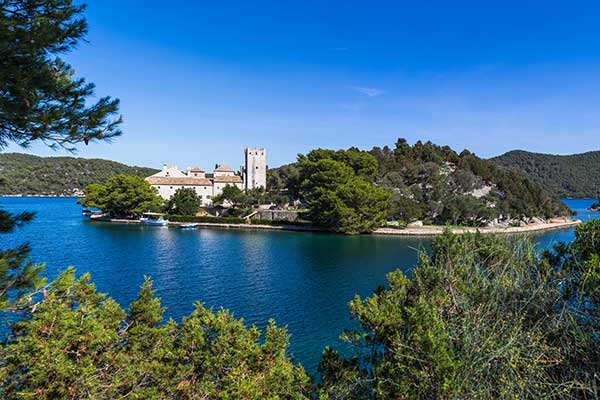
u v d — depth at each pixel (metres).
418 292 9.95
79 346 9.42
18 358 8.39
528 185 115.38
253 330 11.32
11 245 56.06
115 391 9.45
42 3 7.25
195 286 35.28
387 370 7.93
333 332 24.42
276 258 50.06
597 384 5.12
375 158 123.44
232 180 124.94
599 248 7.51
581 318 6.10
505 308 6.70
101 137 7.63
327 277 39.28
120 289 33.56
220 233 78.19
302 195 105.88
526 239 8.86
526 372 5.55
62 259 47.09
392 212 82.56
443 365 5.99
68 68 7.85
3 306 7.51
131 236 70.88
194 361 10.41
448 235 10.12
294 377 11.44
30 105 6.52
